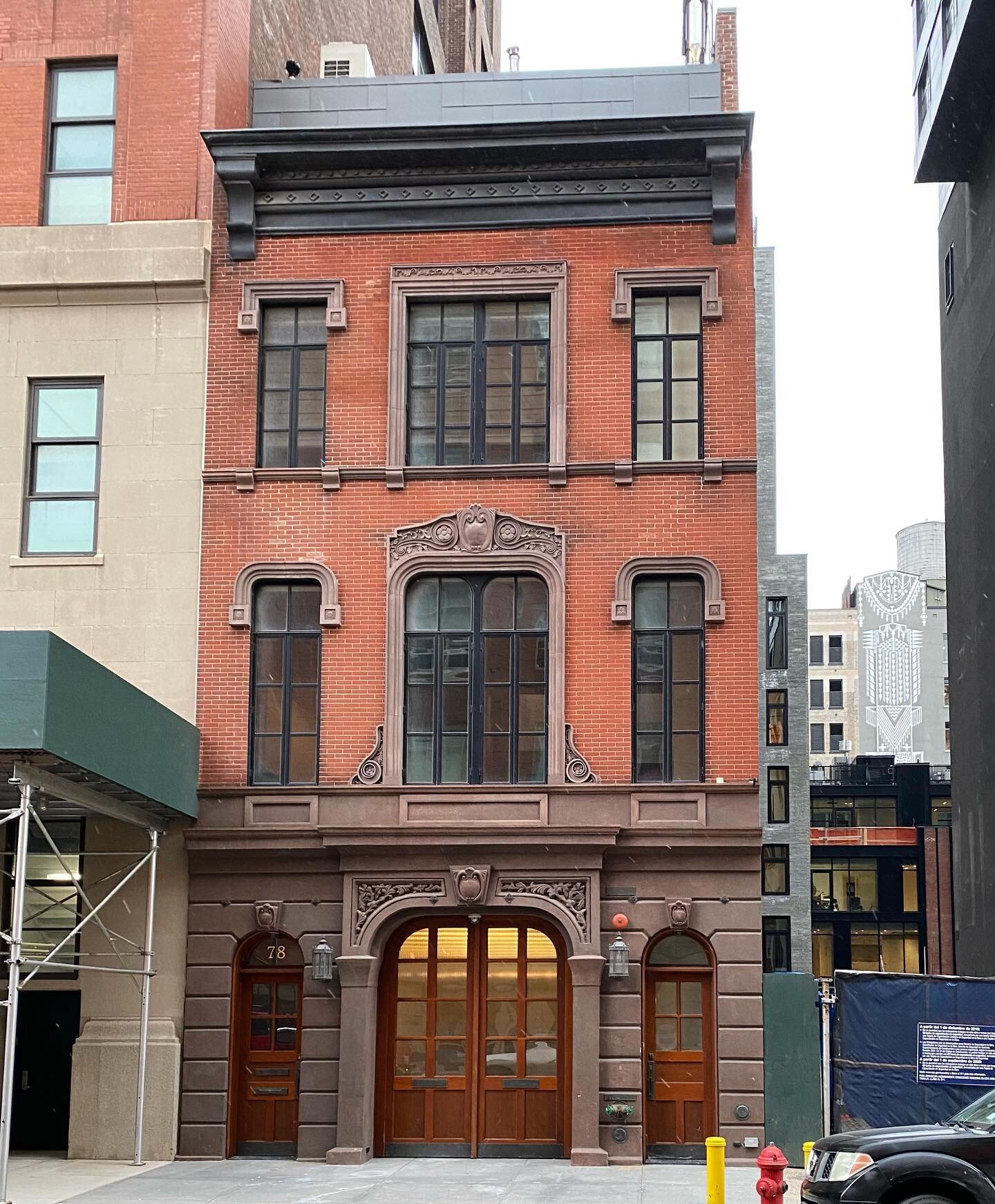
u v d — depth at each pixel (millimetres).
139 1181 18562
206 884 21203
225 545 21891
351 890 20781
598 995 20250
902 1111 17828
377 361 22141
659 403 21891
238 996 21109
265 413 22359
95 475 22312
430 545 21578
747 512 21312
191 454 22109
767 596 69250
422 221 22297
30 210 22781
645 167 21969
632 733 21047
